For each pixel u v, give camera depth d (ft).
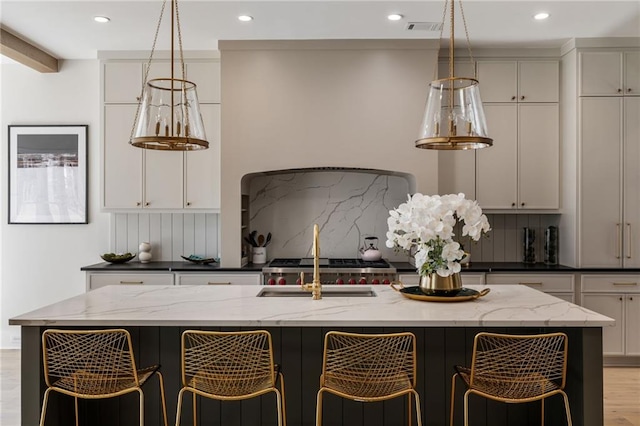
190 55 14.61
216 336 7.08
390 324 7.25
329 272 13.55
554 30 13.15
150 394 8.75
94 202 15.65
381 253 15.78
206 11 11.78
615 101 13.88
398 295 9.37
